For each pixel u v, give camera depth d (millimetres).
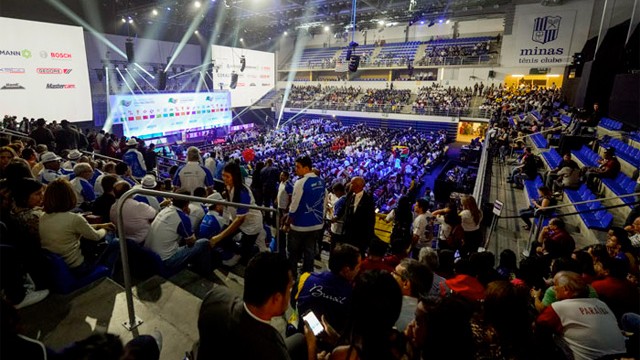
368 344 1486
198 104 25234
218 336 1481
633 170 7879
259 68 33531
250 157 11359
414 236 5375
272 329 1521
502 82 27141
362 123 30938
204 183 5645
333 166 17344
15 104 15594
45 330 2529
